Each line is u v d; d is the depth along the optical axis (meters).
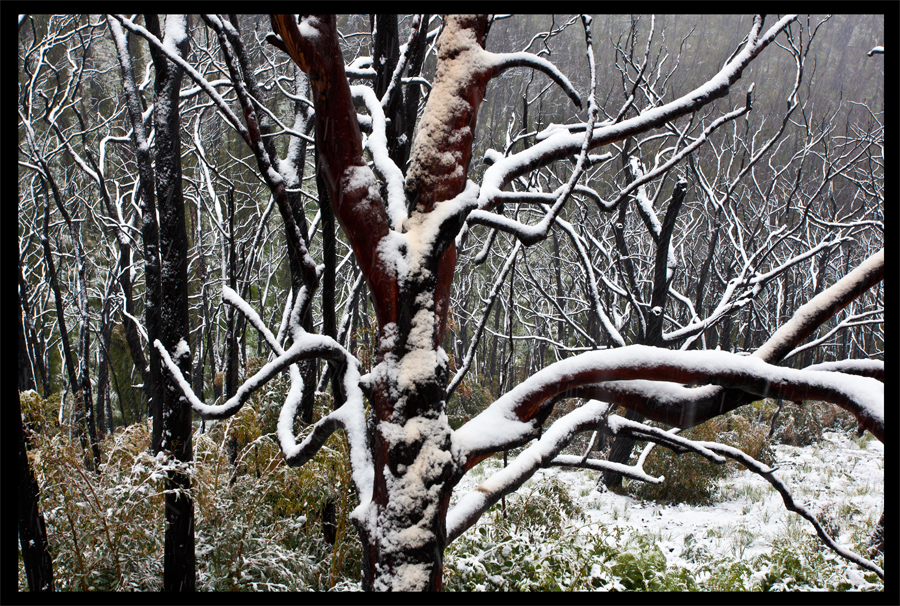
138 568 4.63
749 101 4.48
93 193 14.41
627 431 3.34
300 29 2.46
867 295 18.81
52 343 12.55
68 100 10.55
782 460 14.73
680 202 10.29
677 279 20.78
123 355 14.68
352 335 8.44
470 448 2.75
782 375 2.73
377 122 3.48
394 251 2.72
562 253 19.81
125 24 2.63
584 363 2.90
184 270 4.51
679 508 11.19
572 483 12.97
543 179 13.77
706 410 2.98
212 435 6.82
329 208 4.73
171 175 4.43
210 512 4.89
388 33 4.27
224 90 10.20
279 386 7.90
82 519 4.54
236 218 16.03
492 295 3.96
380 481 2.68
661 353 2.83
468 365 3.93
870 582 6.35
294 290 5.41
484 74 2.97
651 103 11.10
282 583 5.04
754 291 8.15
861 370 2.93
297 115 7.07
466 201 2.83
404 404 2.66
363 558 2.80
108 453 5.52
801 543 8.02
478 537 6.20
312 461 5.70
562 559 5.91
